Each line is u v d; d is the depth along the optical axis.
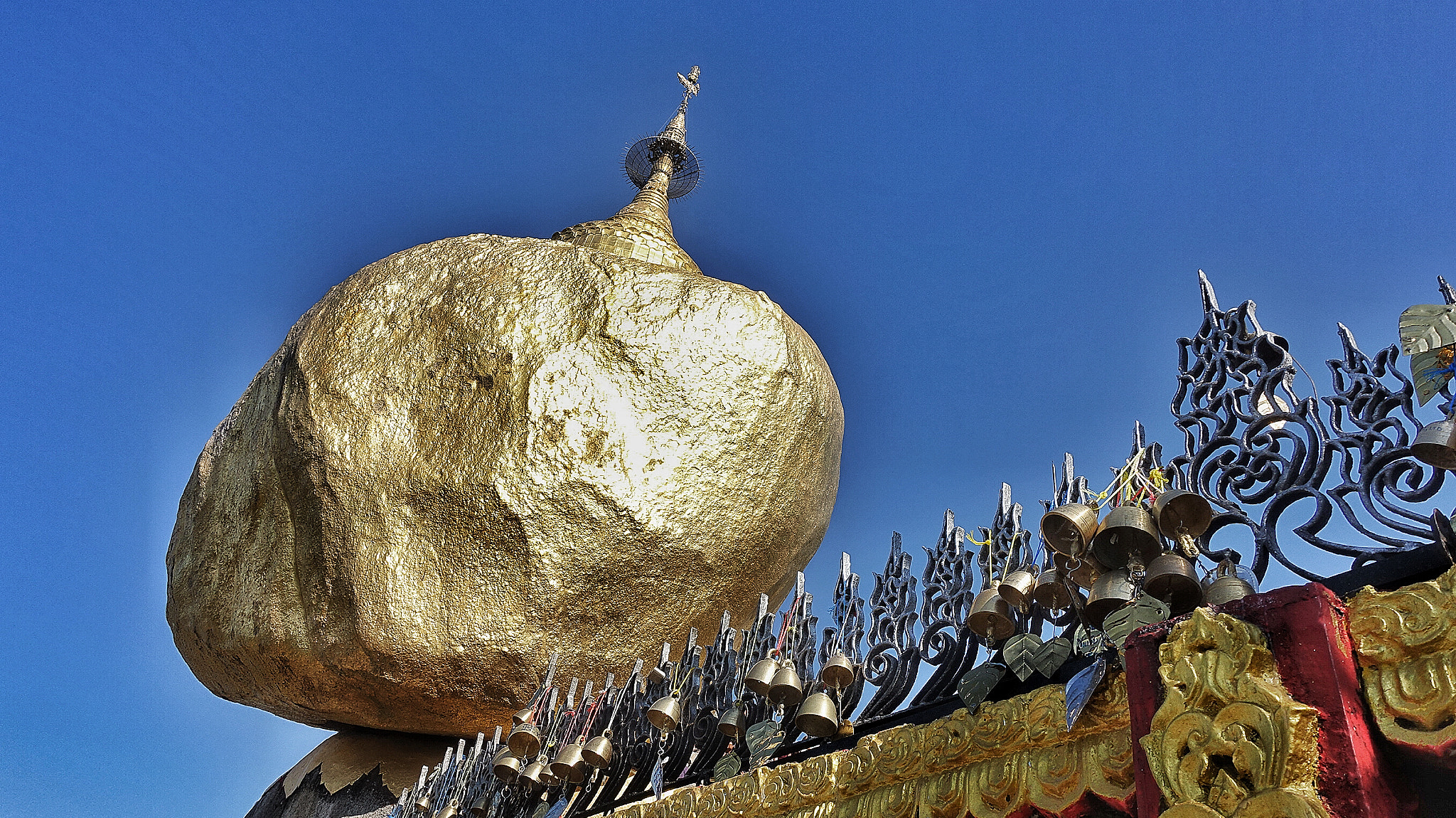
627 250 21.12
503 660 14.04
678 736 7.88
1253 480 4.85
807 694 6.68
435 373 15.64
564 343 15.90
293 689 14.99
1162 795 3.49
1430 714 3.29
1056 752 4.72
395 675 14.02
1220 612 3.66
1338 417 4.64
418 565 14.24
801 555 17.44
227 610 15.32
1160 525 4.75
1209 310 5.36
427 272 16.98
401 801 11.48
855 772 5.72
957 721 5.25
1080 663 4.96
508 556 14.32
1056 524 4.95
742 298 17.36
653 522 14.89
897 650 6.26
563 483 14.65
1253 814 3.17
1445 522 3.96
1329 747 3.24
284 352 17.08
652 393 15.77
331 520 14.64
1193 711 3.47
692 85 26.22
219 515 16.20
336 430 15.15
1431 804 3.21
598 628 14.59
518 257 17.12
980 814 4.95
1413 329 4.33
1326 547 4.41
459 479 14.57
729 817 6.45
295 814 15.50
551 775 8.97
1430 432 4.02
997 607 5.40
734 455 15.95
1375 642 3.49
